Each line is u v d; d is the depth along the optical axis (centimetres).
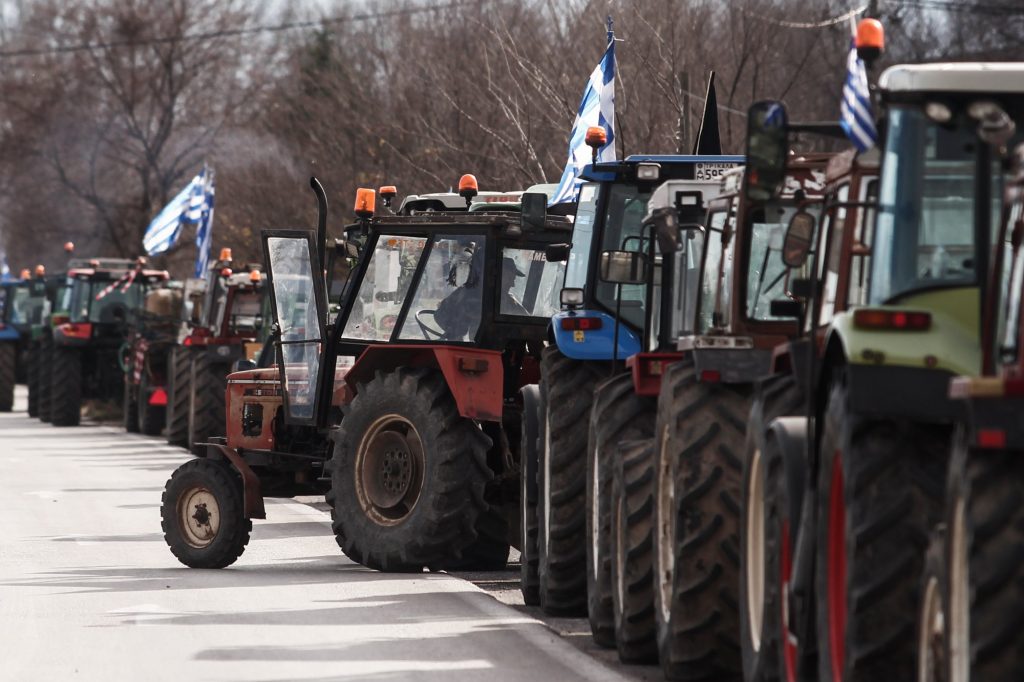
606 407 3061
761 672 2300
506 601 3800
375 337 4438
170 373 8744
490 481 4253
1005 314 1766
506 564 4484
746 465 2455
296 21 15338
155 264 15388
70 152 17200
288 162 10788
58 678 2683
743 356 2600
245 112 16288
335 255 4716
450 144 7769
